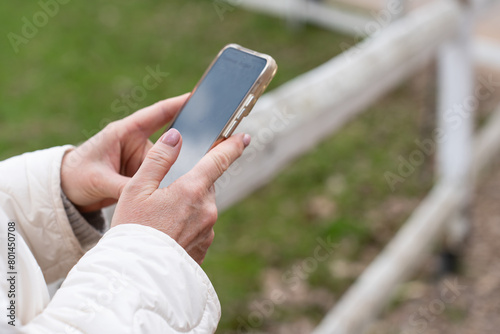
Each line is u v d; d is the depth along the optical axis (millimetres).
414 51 1899
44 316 558
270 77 756
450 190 2439
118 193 768
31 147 3020
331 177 3016
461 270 2439
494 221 2695
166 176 761
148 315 562
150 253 590
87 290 563
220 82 793
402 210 2770
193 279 608
